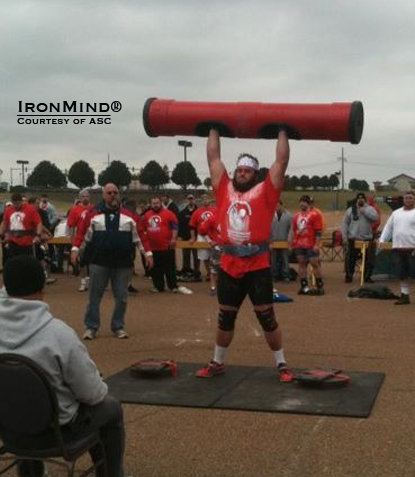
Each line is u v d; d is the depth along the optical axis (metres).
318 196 72.88
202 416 5.68
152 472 4.60
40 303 3.63
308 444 5.03
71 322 10.16
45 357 3.52
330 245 21.16
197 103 6.61
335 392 6.23
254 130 6.49
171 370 6.86
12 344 3.54
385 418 5.57
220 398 6.08
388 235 11.99
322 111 6.23
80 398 3.65
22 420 3.52
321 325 9.74
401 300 11.83
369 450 4.89
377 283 15.11
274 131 6.50
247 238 6.47
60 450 3.57
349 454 4.83
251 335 8.99
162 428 5.41
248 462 4.73
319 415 5.64
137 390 6.36
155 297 12.76
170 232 13.20
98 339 8.85
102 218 8.76
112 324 8.98
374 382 6.54
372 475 4.48
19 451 3.65
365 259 14.94
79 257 8.98
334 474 4.50
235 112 6.48
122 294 8.89
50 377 3.54
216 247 12.76
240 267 6.53
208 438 5.19
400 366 7.30
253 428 5.38
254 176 6.57
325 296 12.95
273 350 6.70
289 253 15.44
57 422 3.51
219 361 6.86
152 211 13.25
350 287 14.43
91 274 8.81
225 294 6.66
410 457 4.76
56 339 3.56
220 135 6.68
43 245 14.63
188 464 4.72
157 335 9.10
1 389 3.51
